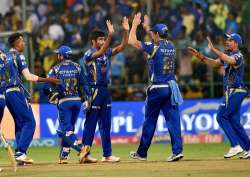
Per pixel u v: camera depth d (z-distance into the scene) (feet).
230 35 148.66
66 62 151.74
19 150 146.82
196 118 231.09
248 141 151.23
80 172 126.93
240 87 149.89
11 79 144.87
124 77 246.68
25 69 144.87
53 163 152.05
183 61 240.73
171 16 261.03
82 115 226.58
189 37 257.96
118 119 232.53
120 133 232.53
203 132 230.89
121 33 252.83
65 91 151.84
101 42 147.54
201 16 261.85
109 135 150.51
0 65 143.64
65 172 127.54
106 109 149.79
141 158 148.97
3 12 277.03
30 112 147.54
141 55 245.86
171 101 144.97
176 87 145.07
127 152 195.93
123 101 233.76
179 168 130.00
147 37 237.25
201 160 148.56
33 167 140.46
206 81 240.53
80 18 270.26
